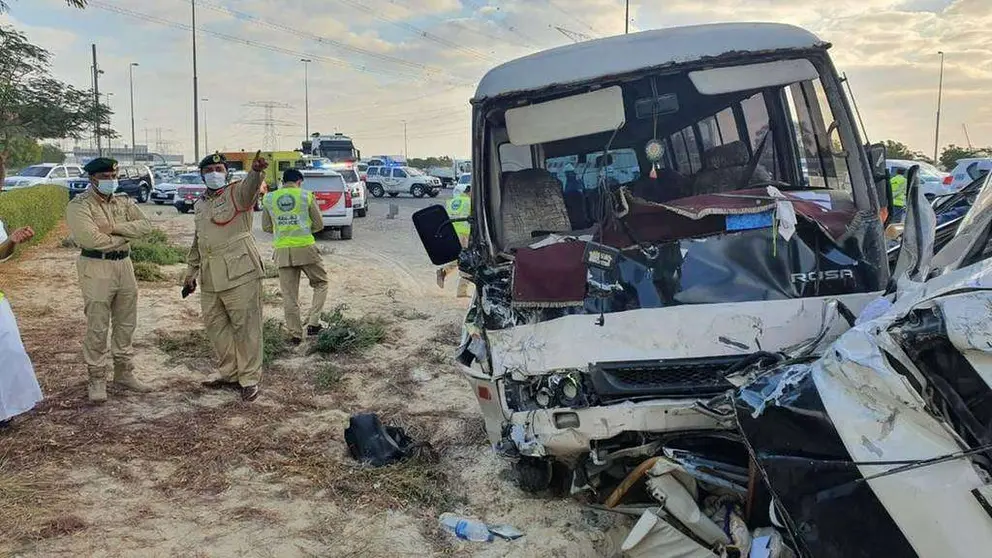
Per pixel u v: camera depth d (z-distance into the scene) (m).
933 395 2.59
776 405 2.92
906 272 3.52
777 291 3.83
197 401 6.12
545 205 4.64
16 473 4.57
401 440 5.29
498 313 4.08
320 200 18.97
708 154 4.72
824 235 3.94
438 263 4.53
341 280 12.65
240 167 33.88
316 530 4.11
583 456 3.85
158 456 4.97
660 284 3.88
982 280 2.74
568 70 4.40
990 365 2.52
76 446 5.04
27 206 15.61
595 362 3.68
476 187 4.56
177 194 28.62
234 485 4.62
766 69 4.30
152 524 4.08
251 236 6.26
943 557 2.47
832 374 2.84
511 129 4.49
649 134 4.50
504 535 4.08
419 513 4.36
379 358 7.61
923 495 2.52
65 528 3.96
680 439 3.58
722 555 3.26
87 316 5.82
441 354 7.71
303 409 6.09
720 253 3.91
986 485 2.44
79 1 8.91
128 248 6.06
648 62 4.34
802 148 4.66
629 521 4.09
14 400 5.22
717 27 4.45
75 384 6.34
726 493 3.45
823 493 2.74
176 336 8.08
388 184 42.88
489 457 5.14
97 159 5.77
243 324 6.17
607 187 4.40
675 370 3.60
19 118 29.31
